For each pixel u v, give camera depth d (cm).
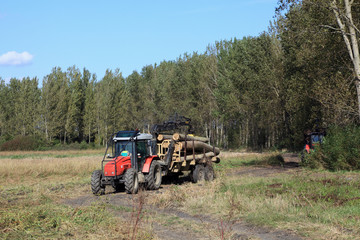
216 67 6141
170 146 1608
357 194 1109
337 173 1750
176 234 780
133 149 1449
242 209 971
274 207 958
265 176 1828
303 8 2103
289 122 4497
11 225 788
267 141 5947
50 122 6944
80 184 1731
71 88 8162
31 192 1475
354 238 686
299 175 1709
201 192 1238
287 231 766
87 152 5775
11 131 7512
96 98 7800
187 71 6569
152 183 1466
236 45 5809
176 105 6575
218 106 6000
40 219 852
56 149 6656
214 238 737
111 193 1433
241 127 6384
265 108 4612
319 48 2239
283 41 3769
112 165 1363
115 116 7650
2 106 7869
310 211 907
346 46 2167
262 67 4512
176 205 1096
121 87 7900
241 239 727
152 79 7569
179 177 1942
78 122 8275
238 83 5069
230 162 2845
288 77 4081
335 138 1945
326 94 2142
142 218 921
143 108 7612
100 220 875
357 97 2048
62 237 720
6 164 2436
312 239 702
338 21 1998
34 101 7231
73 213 927
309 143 2255
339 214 862
